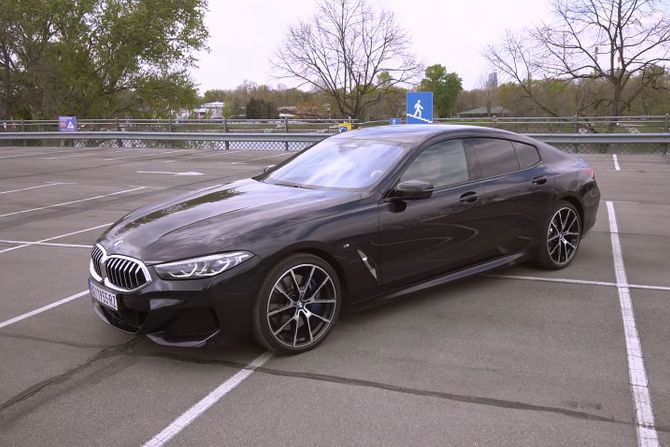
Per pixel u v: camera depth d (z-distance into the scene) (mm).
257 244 3385
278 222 3549
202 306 3264
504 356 3537
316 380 3268
